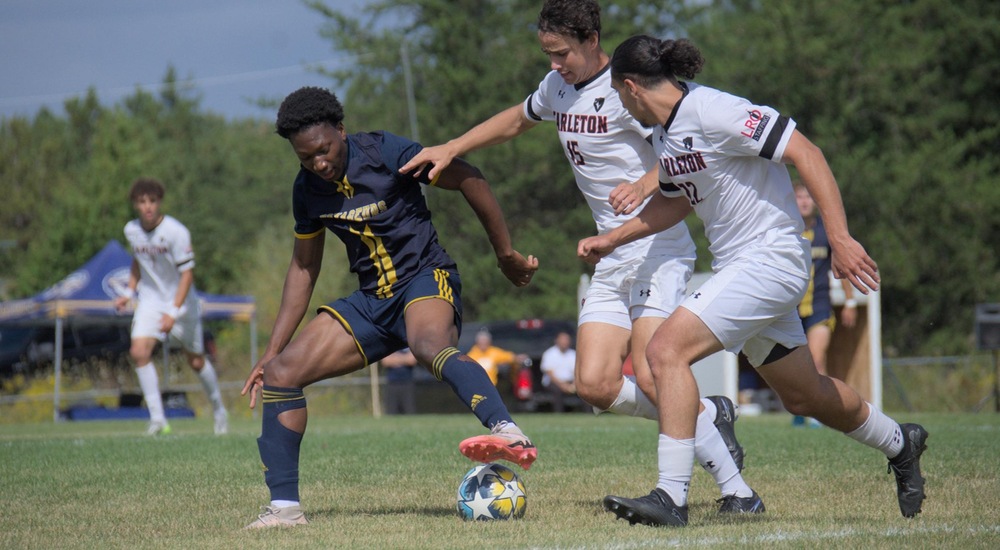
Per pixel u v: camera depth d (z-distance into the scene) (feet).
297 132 55.93
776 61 433.07
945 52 435.53
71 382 295.28
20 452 100.58
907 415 184.55
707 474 78.74
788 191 55.93
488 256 467.52
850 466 81.30
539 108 72.38
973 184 414.21
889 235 409.08
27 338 310.86
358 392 313.53
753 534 50.75
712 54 471.21
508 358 237.45
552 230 464.65
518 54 476.13
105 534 54.39
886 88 421.59
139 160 522.47
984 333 231.50
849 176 412.57
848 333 185.88
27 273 483.51
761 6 470.39
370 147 58.08
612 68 56.54
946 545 46.91
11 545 51.08
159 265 137.39
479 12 501.97
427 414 242.78
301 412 57.77
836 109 431.02
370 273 58.70
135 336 139.64
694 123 54.60
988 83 435.12
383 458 90.38
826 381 58.70
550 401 234.79
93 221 489.67
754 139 53.26
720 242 56.75
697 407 55.31
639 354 68.49
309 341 57.77
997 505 62.08
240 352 367.66
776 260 54.95
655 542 48.44
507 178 463.83
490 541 49.29
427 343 55.67
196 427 171.94
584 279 198.49
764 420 175.83
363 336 57.88
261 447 57.31
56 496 68.95
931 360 266.57
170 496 68.69
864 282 52.39
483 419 53.72
